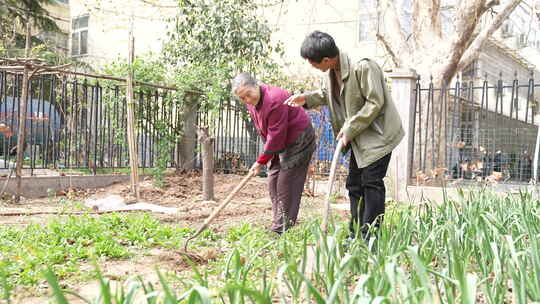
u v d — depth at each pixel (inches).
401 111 350.0
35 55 508.1
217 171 484.1
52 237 184.1
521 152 353.4
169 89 447.2
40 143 443.2
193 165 475.2
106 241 180.4
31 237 184.2
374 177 162.9
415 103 357.7
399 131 163.9
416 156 425.7
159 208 297.4
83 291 130.0
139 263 161.8
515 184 319.3
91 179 388.8
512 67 756.6
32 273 139.1
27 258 150.7
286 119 190.1
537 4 454.6
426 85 439.2
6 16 786.8
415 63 453.4
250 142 495.5
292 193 201.9
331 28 727.1
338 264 90.3
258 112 193.3
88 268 152.6
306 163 203.2
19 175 312.2
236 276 93.7
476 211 135.3
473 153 363.6
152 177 434.6
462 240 126.4
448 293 82.1
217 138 484.1
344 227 130.6
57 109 460.1
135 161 346.6
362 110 155.9
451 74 443.2
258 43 536.7
